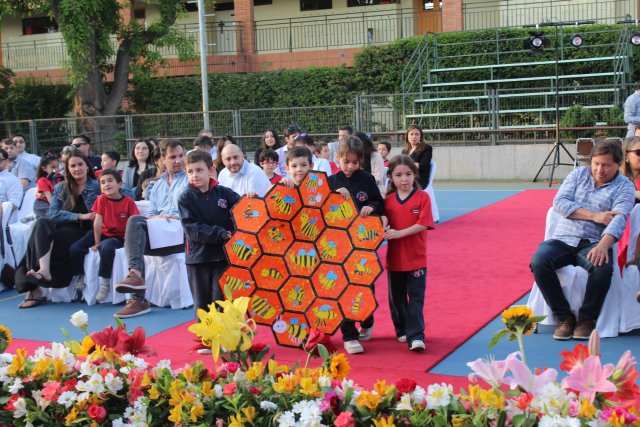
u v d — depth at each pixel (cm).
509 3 2445
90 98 2569
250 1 2756
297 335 615
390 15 2639
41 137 2369
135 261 809
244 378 372
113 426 375
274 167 955
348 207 609
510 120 2103
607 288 645
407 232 623
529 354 619
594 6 2339
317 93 2534
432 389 337
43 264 846
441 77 2325
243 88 2622
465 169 1984
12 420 405
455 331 686
